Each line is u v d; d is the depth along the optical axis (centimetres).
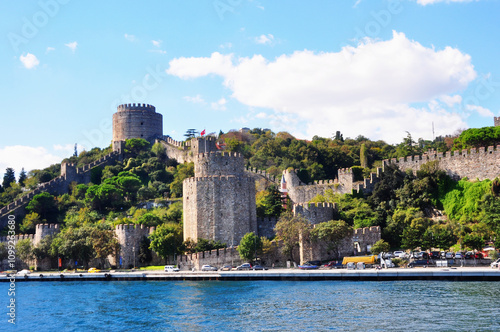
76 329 8194
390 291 9506
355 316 7944
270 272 11762
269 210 15912
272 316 8212
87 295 10975
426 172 14438
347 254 13025
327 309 8431
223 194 14688
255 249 13175
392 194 14688
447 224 12481
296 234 13212
